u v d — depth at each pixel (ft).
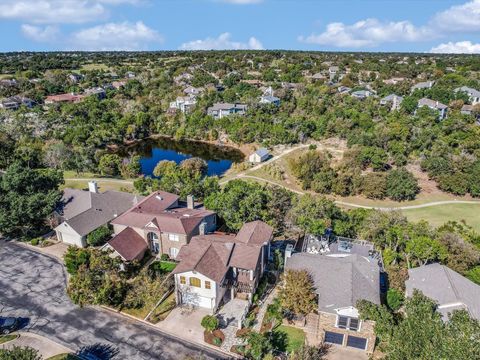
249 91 510.99
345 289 113.39
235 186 205.67
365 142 327.67
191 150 383.86
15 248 168.25
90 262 131.44
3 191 181.16
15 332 116.88
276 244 169.07
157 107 476.54
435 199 254.06
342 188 259.39
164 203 189.16
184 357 107.55
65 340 113.91
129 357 107.65
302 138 366.22
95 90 545.85
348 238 171.83
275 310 120.57
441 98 436.35
